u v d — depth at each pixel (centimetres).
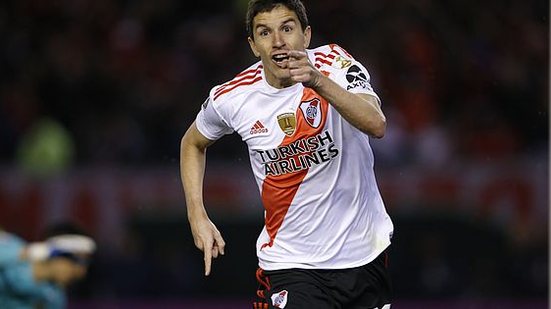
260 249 1994
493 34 5078
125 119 5081
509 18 5103
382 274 1969
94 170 4525
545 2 5141
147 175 4525
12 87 5312
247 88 1891
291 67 1659
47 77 5319
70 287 4391
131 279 4419
